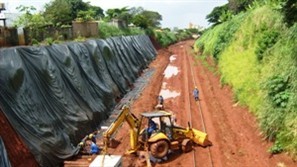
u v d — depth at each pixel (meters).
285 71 15.66
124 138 17.27
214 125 18.69
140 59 44.78
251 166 13.26
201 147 15.59
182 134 15.41
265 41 20.58
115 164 12.02
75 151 14.88
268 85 15.68
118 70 29.27
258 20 25.80
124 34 48.50
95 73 22.78
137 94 27.73
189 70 40.88
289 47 16.78
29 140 12.55
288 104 14.04
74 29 30.25
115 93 24.97
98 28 36.44
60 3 34.38
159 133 14.51
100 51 26.05
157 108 21.97
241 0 50.69
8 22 25.56
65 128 15.38
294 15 18.98
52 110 15.15
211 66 39.22
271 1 25.70
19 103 13.16
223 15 52.00
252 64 21.94
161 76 38.03
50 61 16.89
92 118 18.47
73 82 18.45
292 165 12.50
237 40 29.64
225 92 25.33
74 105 17.27
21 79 13.96
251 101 18.91
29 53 15.53
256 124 16.84
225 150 15.13
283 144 13.63
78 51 21.36
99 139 16.95
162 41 86.12
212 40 47.53
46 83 15.77
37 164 12.33
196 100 24.72
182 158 14.62
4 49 13.98
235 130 17.39
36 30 23.06
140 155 14.39
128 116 14.48
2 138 11.16
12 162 11.08
